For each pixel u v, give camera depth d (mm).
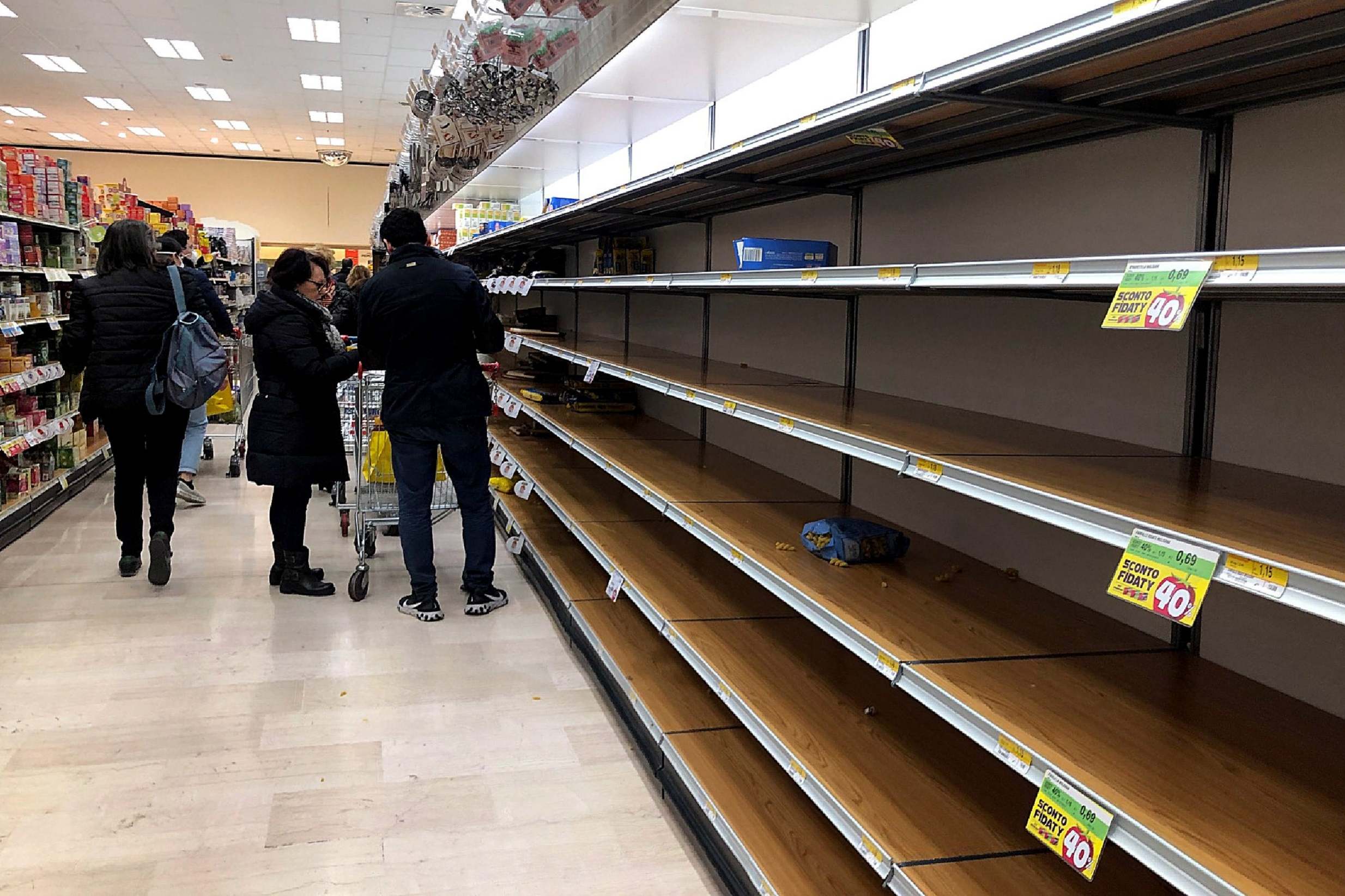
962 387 2596
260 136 19016
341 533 5770
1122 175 2055
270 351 4273
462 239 7797
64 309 6422
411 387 4141
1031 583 2369
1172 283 1213
